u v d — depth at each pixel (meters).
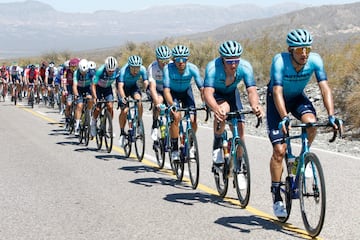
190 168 9.27
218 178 8.62
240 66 7.90
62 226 7.01
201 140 14.64
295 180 6.71
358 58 16.64
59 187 9.30
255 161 11.43
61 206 8.01
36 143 14.82
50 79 26.31
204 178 10.02
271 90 6.95
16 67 28.61
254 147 13.18
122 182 9.70
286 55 6.89
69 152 13.26
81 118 14.75
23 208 7.93
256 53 25.81
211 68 7.92
